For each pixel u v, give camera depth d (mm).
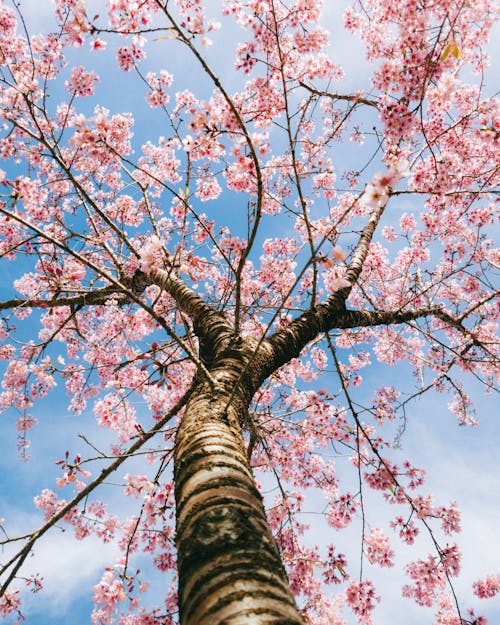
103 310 6082
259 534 1324
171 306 5691
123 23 2920
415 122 3205
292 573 4117
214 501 1441
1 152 4250
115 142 4758
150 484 3012
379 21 4082
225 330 3439
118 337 6004
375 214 5430
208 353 3445
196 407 2176
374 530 4262
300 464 5320
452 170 4289
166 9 2094
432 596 4105
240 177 4691
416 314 4594
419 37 3232
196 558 1243
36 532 2584
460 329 4707
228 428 1987
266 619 1001
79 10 2482
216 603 1067
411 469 4121
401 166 1670
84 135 2555
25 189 3822
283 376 5949
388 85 3436
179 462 1807
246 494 1507
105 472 2734
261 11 3531
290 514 3988
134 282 4902
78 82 3367
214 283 6570
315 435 5082
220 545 1254
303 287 5891
